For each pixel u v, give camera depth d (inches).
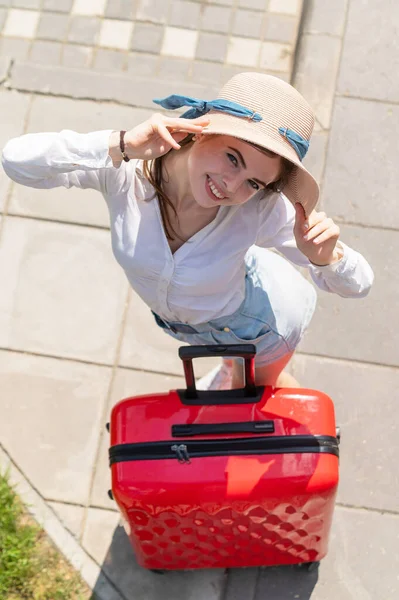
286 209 73.2
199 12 147.2
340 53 139.2
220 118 62.4
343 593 106.5
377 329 121.5
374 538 109.7
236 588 106.9
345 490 112.5
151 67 143.9
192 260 70.1
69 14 148.4
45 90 138.7
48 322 124.0
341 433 115.5
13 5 149.3
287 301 86.4
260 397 81.4
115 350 121.9
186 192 66.8
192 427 79.3
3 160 69.2
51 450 116.0
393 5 142.2
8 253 128.3
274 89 62.6
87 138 65.2
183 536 88.7
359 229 127.7
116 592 106.7
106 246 128.5
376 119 134.6
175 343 122.1
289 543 93.7
